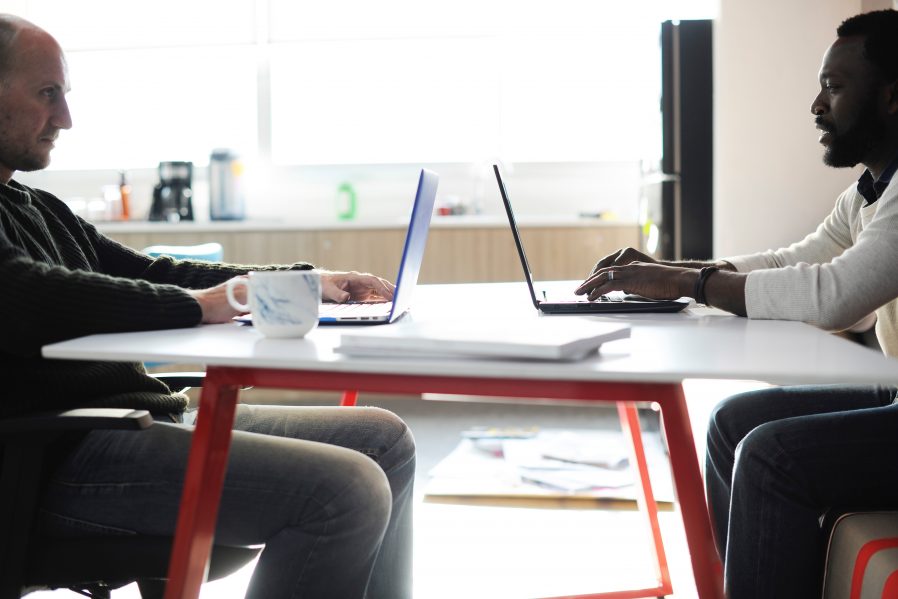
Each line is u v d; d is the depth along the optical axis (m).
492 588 2.03
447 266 4.14
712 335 1.11
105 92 4.86
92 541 1.15
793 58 3.38
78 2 4.79
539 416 3.81
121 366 1.36
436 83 4.74
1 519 1.08
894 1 3.14
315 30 4.72
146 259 1.69
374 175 4.86
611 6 4.54
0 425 1.04
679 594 1.96
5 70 1.38
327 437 1.46
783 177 3.40
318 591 1.16
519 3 4.59
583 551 2.28
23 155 1.42
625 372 0.85
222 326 1.24
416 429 3.60
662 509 2.59
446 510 2.62
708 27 3.41
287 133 4.85
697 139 3.43
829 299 1.29
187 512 0.98
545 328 1.01
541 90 4.71
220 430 0.99
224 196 4.55
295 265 1.69
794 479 1.30
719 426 1.64
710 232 3.45
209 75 4.83
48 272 1.15
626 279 1.43
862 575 1.19
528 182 4.80
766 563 1.31
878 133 1.64
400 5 4.67
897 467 1.30
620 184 4.76
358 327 1.22
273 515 1.15
